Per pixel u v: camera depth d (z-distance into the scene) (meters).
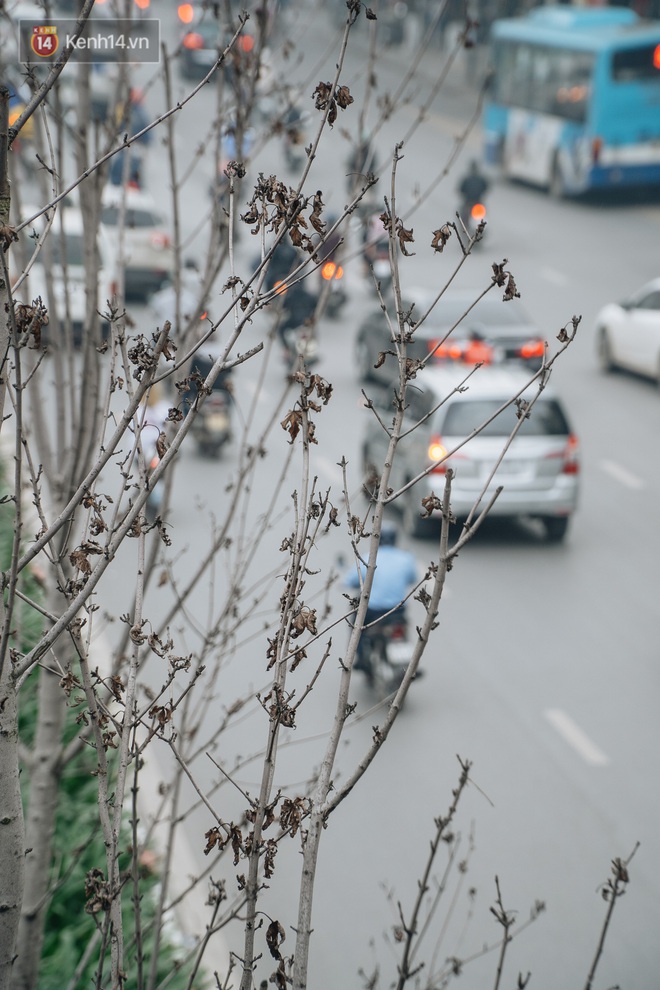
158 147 73.12
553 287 55.84
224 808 19.27
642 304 45.28
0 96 6.23
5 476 26.20
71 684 6.95
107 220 49.88
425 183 73.75
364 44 114.94
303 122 14.04
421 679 24.12
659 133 69.06
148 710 7.27
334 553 29.31
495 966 16.11
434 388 31.73
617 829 19.31
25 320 6.38
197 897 16.56
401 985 8.19
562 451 31.23
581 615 27.41
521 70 74.44
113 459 31.27
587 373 46.41
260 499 33.00
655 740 22.05
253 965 6.63
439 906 17.39
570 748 21.73
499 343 41.28
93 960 13.20
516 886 17.89
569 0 106.25
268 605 26.53
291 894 17.48
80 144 10.92
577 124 69.81
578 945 16.58
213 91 82.12
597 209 70.94
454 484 31.20
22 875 6.79
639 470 36.84
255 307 6.50
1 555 18.66
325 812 6.58
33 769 10.83
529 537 32.31
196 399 6.49
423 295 43.56
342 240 9.86
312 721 22.38
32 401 11.26
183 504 32.56
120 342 7.56
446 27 111.31
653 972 16.03
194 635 25.06
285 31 16.20
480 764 21.09
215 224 11.50
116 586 27.80
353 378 45.09
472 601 28.09
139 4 12.84
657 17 105.31
